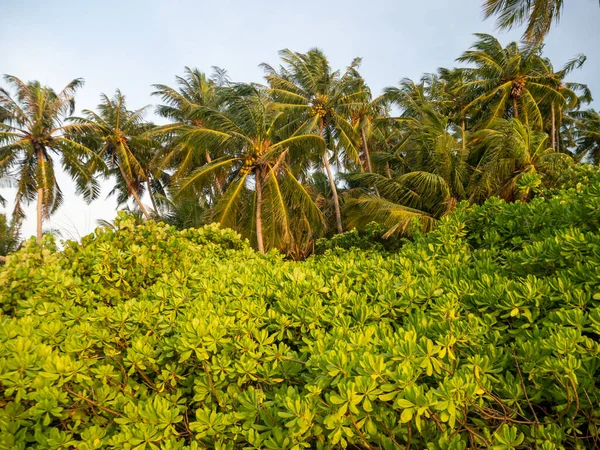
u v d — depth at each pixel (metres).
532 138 13.10
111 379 2.09
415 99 20.16
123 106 22.17
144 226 4.03
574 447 1.65
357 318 2.29
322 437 1.57
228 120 14.49
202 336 1.94
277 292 2.55
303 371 1.96
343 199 19.66
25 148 18.80
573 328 1.81
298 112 17.56
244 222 15.93
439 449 1.55
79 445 1.72
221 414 1.75
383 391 1.51
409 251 3.73
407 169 16.58
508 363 1.87
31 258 3.80
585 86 21.59
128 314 2.42
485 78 18.91
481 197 13.03
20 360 1.93
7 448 1.76
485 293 2.24
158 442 1.75
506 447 1.53
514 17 8.13
